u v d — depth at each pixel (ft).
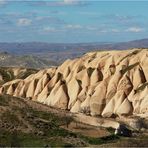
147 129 435.12
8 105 333.21
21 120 306.76
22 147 264.93
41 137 285.43
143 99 642.22
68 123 341.21
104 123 375.25
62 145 269.44
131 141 290.97
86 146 275.18
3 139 276.82
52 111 356.59
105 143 291.99
